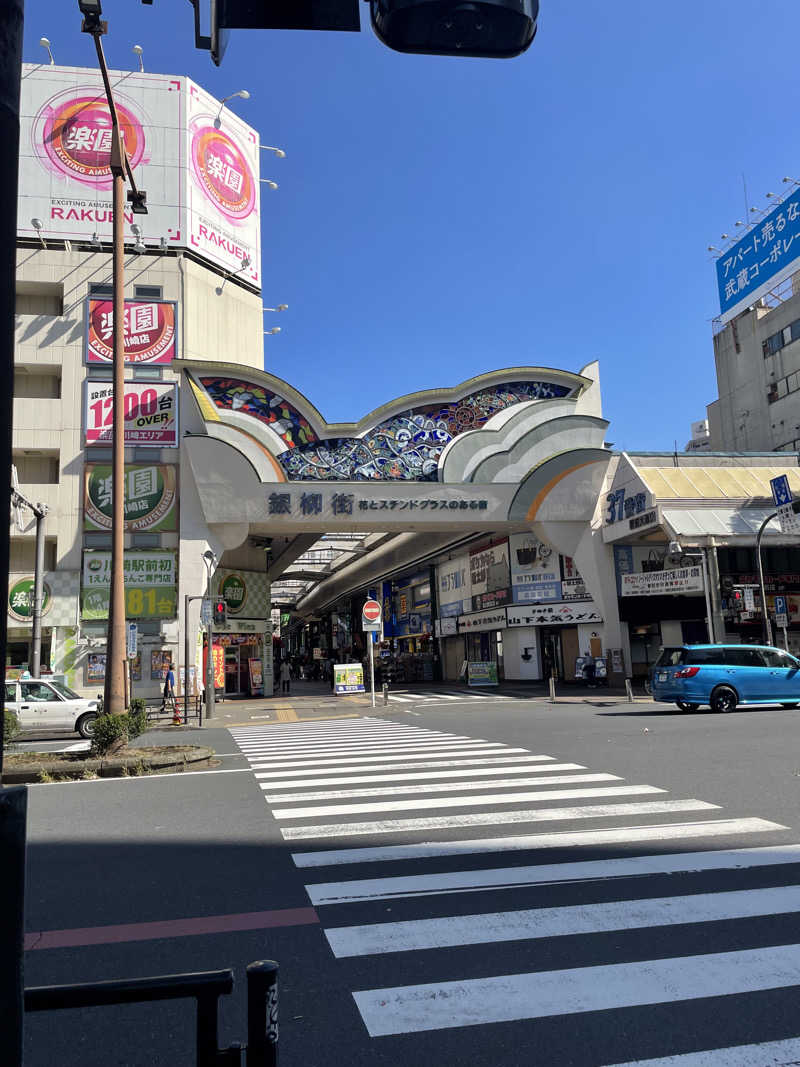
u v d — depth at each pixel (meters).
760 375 50.41
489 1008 3.70
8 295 1.33
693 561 32.28
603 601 32.38
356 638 62.31
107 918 5.12
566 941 4.49
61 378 32.00
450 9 1.99
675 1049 3.29
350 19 2.06
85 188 33.50
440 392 32.28
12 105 1.42
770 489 31.09
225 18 2.04
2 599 1.29
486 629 39.41
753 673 18.58
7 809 1.26
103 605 30.31
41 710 19.36
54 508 30.70
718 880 5.48
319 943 4.57
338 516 30.62
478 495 31.55
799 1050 3.26
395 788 9.46
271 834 7.35
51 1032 3.62
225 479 29.77
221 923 4.96
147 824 8.09
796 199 47.53
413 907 5.16
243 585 37.66
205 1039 1.73
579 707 22.48
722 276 54.50
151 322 32.59
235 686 36.62
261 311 36.72
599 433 32.47
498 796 8.66
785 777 9.21
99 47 12.07
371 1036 3.46
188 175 34.56
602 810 7.77
